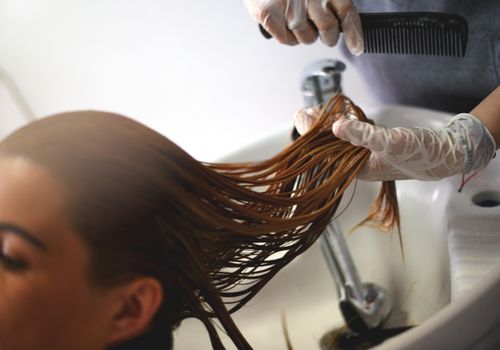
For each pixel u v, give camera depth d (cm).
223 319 59
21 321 48
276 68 114
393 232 88
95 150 48
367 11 87
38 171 47
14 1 122
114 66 124
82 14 119
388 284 88
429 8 80
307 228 66
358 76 109
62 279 48
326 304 89
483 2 75
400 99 98
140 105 127
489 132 66
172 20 114
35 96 135
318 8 74
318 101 78
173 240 52
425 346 55
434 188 84
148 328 54
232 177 60
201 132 126
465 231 75
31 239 47
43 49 127
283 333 85
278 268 65
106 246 48
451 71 84
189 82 121
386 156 64
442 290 81
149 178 50
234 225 56
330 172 67
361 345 82
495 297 59
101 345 51
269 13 75
